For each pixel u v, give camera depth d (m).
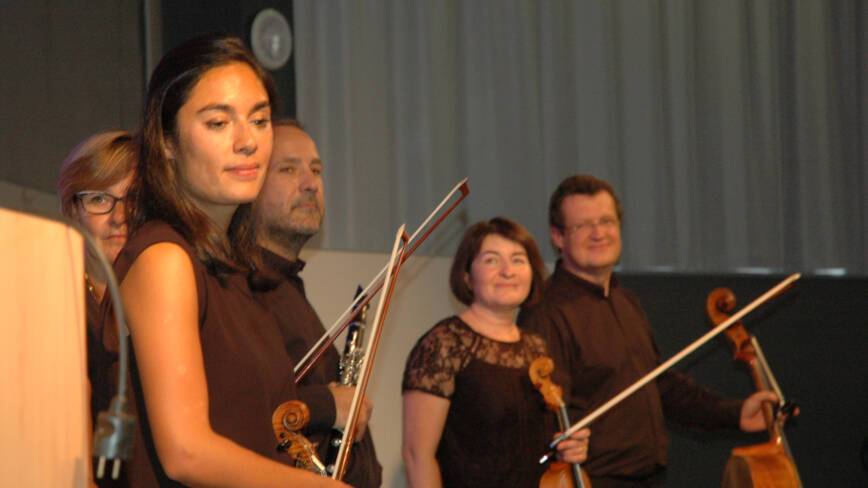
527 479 4.76
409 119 6.67
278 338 2.70
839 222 8.04
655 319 6.91
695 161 7.65
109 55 4.73
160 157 2.53
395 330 5.97
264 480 2.29
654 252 7.48
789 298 7.26
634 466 5.52
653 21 7.56
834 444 7.24
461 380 4.77
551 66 7.23
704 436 6.77
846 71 8.10
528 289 5.02
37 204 4.15
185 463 2.21
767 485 5.24
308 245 5.92
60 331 1.67
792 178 7.94
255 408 2.48
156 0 4.89
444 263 6.33
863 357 7.41
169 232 2.40
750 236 7.77
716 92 7.73
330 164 6.29
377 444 5.77
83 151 3.32
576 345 5.55
